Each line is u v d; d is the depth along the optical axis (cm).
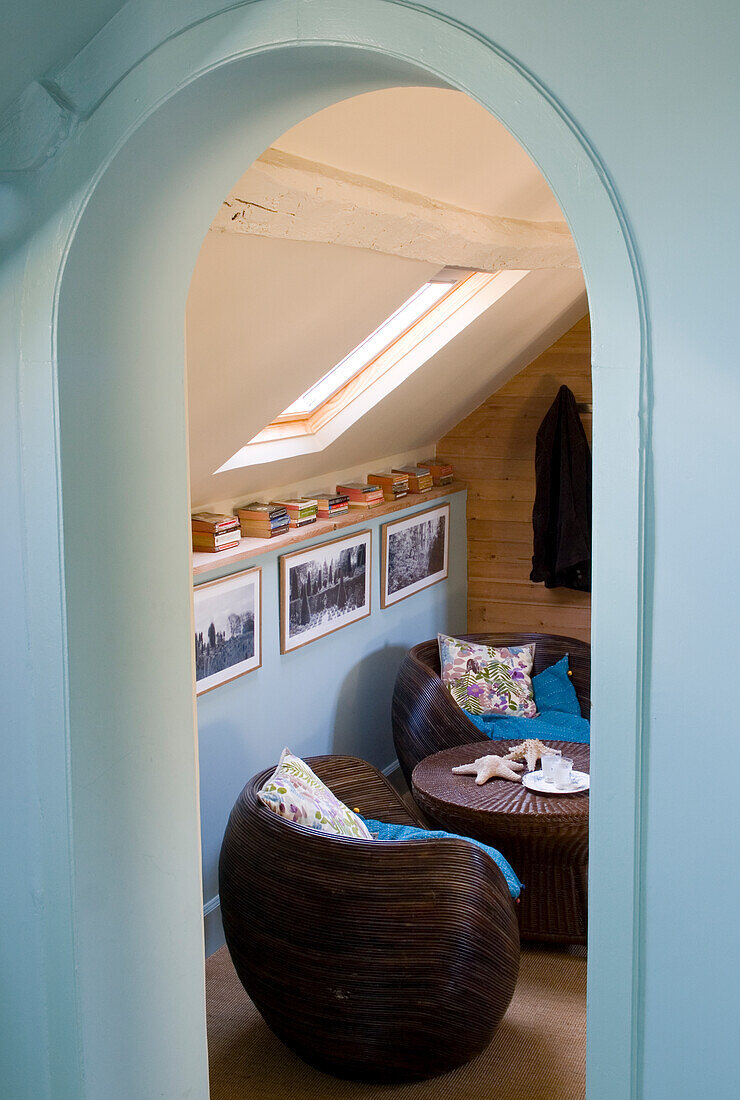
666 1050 134
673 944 131
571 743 429
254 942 300
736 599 121
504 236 310
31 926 179
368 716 502
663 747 129
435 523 560
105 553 172
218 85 144
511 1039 327
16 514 167
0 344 163
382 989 287
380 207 241
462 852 296
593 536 128
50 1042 180
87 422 165
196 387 274
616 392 124
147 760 186
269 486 417
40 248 156
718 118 114
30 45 143
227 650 377
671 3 114
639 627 127
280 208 213
